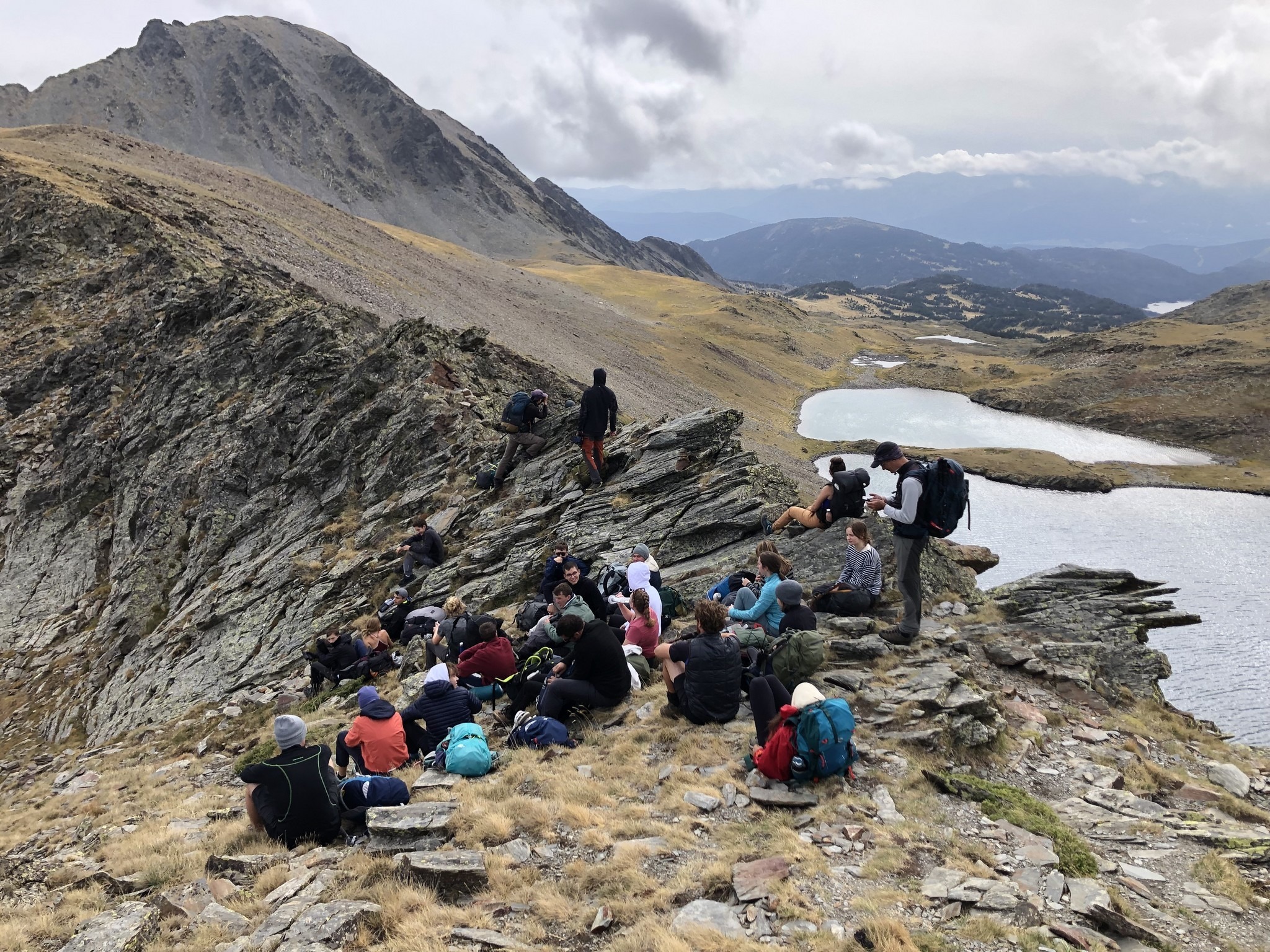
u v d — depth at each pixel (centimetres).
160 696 2345
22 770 2156
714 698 1103
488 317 11994
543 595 1595
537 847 859
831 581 1445
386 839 881
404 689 1514
